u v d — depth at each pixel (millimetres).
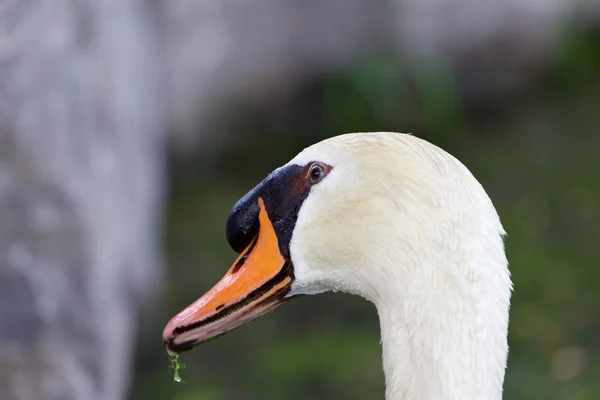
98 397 7176
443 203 4719
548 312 11688
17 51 7422
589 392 10289
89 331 7238
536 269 12422
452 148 14977
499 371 4641
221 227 13039
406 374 4727
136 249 9562
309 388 10383
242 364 10852
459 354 4633
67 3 8211
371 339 11234
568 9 16734
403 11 15180
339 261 5043
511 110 16016
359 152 4992
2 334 6785
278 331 11445
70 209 7289
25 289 6887
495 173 14320
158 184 11555
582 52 16781
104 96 8648
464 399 4605
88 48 8477
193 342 5367
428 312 4691
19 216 7027
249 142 14609
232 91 14336
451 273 4668
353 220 4961
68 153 7574
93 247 7488
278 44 14531
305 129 14930
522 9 15805
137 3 11344
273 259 5246
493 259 4684
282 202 5227
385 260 4844
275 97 14680
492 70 15984
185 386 10477
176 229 13000
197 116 14039
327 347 11102
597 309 11672
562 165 14477
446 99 15305
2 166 7066
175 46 13867
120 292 8539
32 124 7242
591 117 15719
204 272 12094
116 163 8766
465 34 15609
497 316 4648
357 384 10414
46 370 6832
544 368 10773
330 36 14828
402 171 4832
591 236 12969
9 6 7586
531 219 13328
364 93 14891
